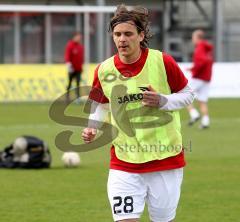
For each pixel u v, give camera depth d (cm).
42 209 2397
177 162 1545
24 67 7431
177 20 10338
